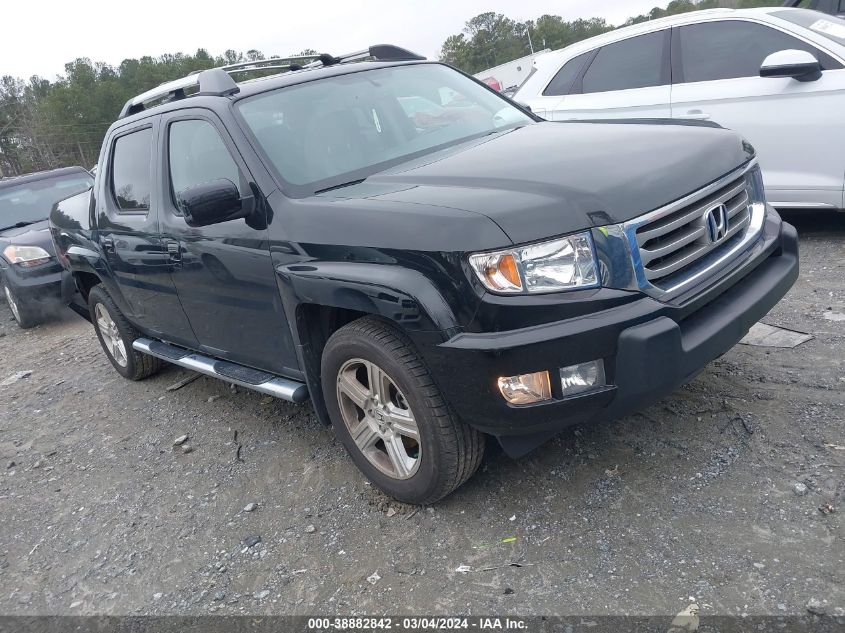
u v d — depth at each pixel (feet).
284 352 11.39
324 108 11.96
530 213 8.16
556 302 8.03
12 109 310.04
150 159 13.57
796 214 21.26
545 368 8.09
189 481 12.52
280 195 10.46
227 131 11.38
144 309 15.24
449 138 12.12
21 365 22.86
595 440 10.85
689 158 9.32
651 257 8.41
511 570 8.62
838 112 16.92
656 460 10.10
